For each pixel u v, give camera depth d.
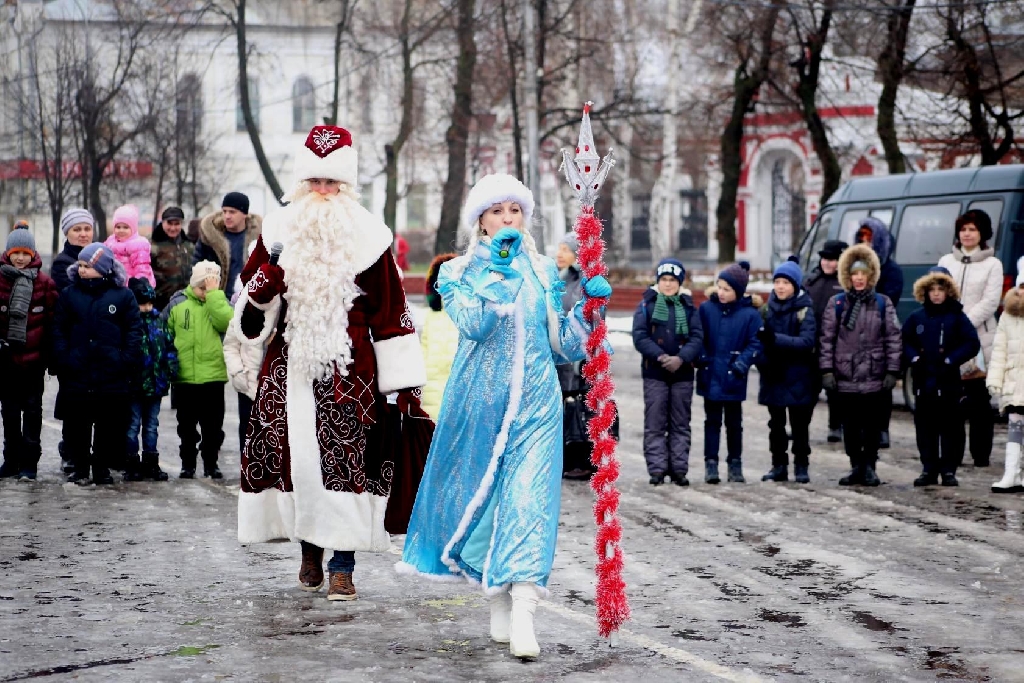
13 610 6.97
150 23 44.50
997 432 16.52
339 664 5.96
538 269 6.50
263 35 61.69
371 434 7.23
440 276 6.48
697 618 6.99
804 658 6.18
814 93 33.50
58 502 10.53
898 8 28.53
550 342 6.53
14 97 43.06
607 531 6.46
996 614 7.14
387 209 44.47
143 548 8.71
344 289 7.16
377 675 5.79
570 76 42.72
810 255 20.56
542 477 6.18
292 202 7.38
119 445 11.59
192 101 48.44
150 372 11.62
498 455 6.21
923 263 18.58
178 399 11.87
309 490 7.14
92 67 42.72
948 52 28.94
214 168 55.72
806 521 10.05
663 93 47.75
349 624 6.73
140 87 48.44
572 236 12.16
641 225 84.25
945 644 6.50
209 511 10.17
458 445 6.34
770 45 34.16
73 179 43.66
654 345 11.79
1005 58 30.38
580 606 7.25
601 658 6.14
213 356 11.74
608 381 6.58
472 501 6.24
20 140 43.62
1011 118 28.03
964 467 13.23
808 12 32.72
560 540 9.24
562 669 5.93
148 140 47.38
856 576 8.09
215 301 11.62
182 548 8.72
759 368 12.16
